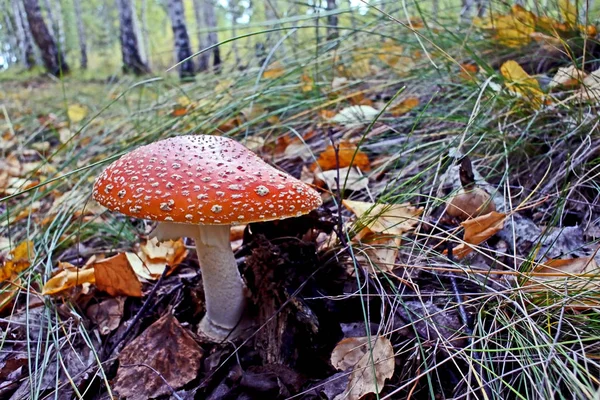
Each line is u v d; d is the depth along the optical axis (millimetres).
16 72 2555
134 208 197
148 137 454
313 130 487
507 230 283
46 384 247
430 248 256
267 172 215
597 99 311
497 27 452
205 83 615
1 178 565
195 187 197
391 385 211
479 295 233
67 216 381
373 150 417
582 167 294
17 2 3018
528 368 188
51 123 779
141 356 246
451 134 370
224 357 250
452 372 208
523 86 345
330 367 233
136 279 290
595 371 187
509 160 339
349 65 559
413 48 461
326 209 287
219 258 249
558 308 208
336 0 704
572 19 432
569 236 267
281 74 521
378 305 251
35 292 280
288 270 256
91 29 5340
